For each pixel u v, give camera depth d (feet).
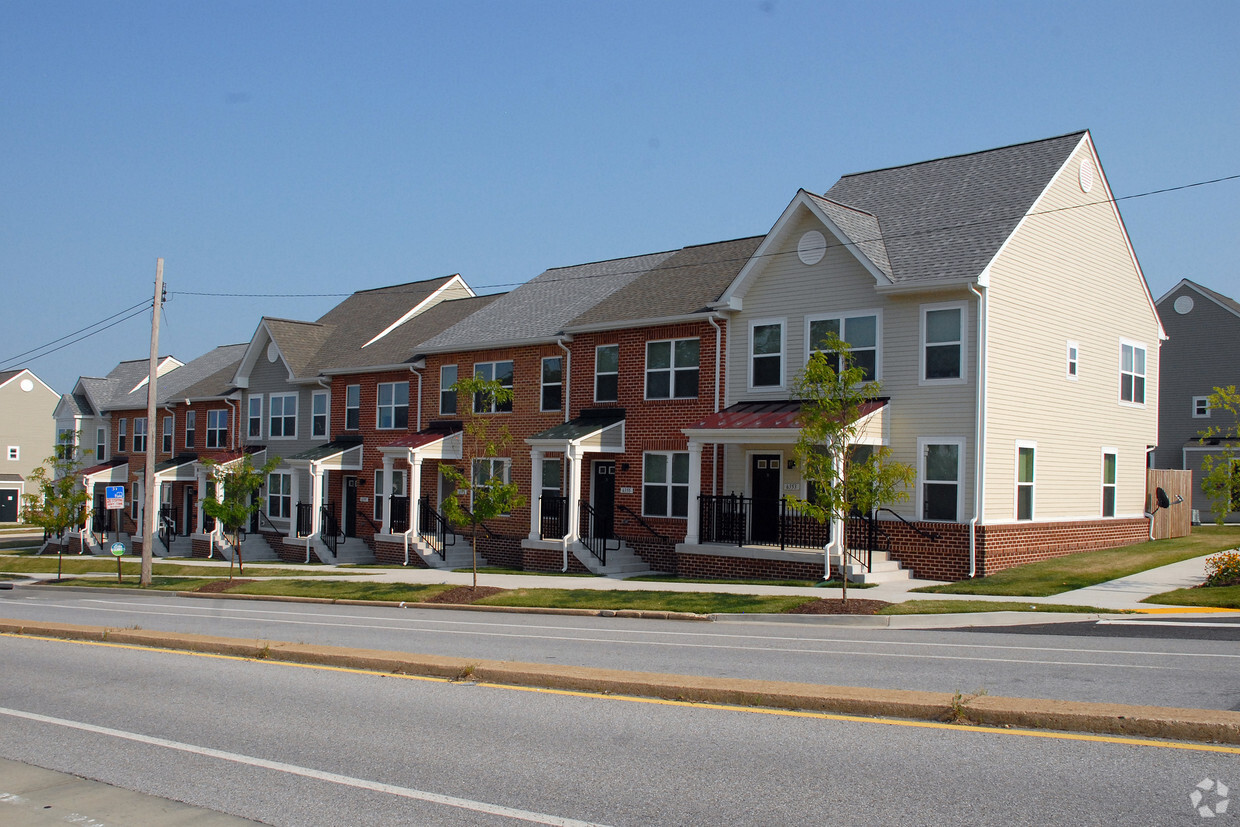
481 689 35.06
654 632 52.24
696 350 87.97
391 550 105.81
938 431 72.38
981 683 33.65
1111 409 88.89
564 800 22.38
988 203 79.66
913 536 73.15
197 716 32.24
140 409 168.04
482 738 28.04
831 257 78.79
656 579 80.79
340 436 124.67
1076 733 26.35
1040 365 78.13
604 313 96.22
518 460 102.42
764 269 83.10
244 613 68.39
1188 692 31.42
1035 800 21.17
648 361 91.56
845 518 58.70
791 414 75.51
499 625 57.52
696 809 21.45
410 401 115.14
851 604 58.13
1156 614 54.29
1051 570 71.10
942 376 72.49
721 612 59.47
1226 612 54.03
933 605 57.11
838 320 78.07
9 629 56.39
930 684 33.65
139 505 160.76
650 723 29.12
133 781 25.09
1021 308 75.61
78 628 53.21
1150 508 96.84
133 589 95.86
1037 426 77.56
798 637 48.91
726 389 85.10
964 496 70.95
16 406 240.53
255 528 135.03
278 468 132.46
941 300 72.74
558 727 28.99
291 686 36.76
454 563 100.94
